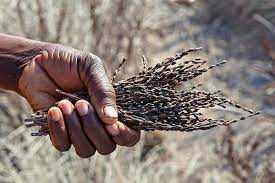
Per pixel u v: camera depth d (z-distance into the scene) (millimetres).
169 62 2170
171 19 6227
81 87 2168
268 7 6656
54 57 2193
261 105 5359
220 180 4660
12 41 2264
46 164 4395
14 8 5000
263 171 4629
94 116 2004
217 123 2102
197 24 6457
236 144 4855
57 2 5062
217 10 6668
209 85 5414
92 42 5062
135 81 2154
